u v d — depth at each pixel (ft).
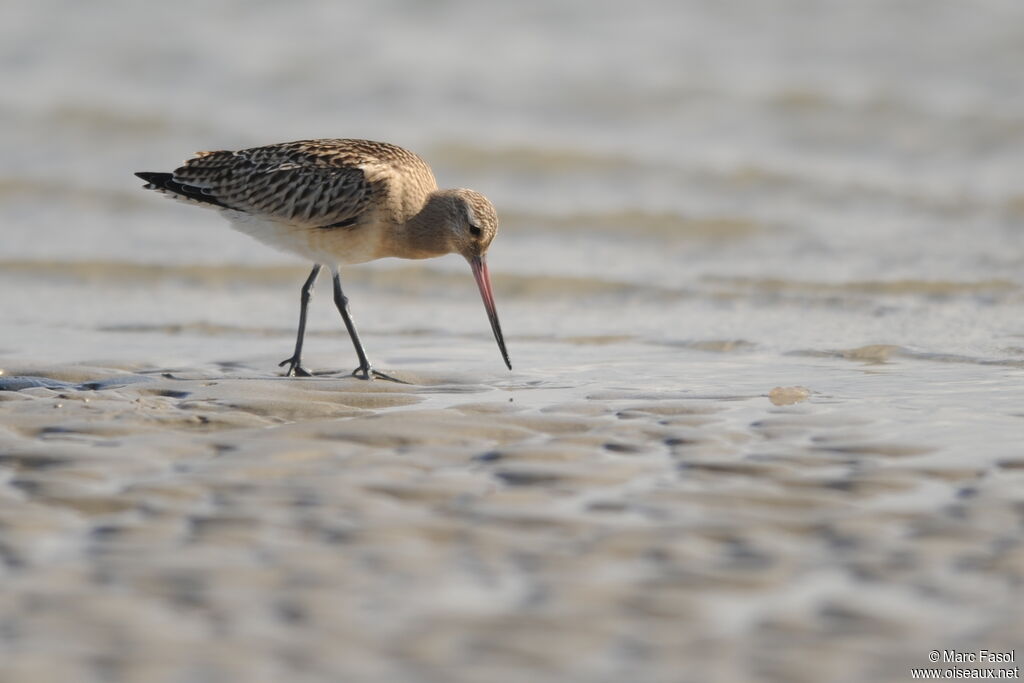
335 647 21.62
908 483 29.01
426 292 55.31
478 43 92.17
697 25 94.94
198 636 21.98
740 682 20.53
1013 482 28.94
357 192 42.70
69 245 61.31
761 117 80.53
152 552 25.31
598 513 27.35
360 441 32.50
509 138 76.89
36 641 21.75
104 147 77.20
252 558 25.04
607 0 98.27
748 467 30.27
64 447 31.68
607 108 82.07
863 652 21.43
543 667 21.01
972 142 76.18
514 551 25.41
